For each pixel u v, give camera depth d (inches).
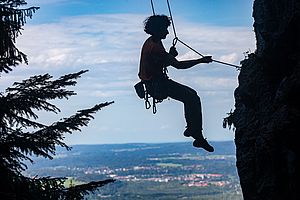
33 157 343.3
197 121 369.7
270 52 371.6
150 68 366.0
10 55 343.9
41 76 347.9
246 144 402.0
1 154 331.9
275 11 391.9
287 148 340.2
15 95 342.6
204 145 371.2
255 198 383.2
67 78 348.5
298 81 328.5
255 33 443.8
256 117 400.8
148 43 370.3
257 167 376.5
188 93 368.5
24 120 342.3
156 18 370.9
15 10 339.3
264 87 394.0
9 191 330.6
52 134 342.6
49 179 348.2
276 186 353.4
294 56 354.6
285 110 338.3
